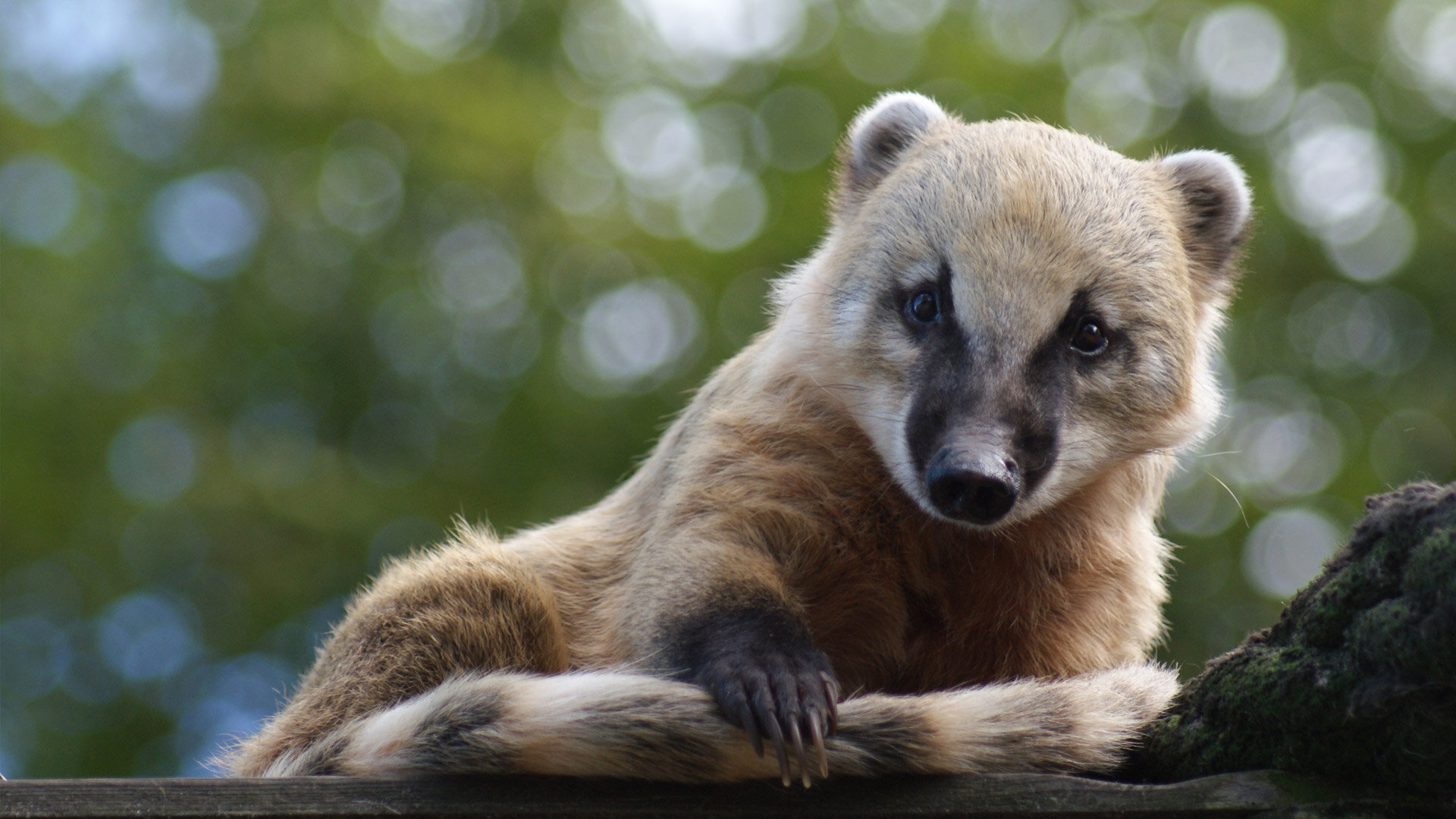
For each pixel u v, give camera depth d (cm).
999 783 429
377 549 1532
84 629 1576
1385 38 1759
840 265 657
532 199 1700
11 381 1631
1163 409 628
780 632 500
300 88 1745
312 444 1633
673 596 539
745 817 437
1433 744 374
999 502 552
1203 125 1700
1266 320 1677
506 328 1666
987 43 1706
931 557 607
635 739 450
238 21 1794
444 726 473
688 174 1733
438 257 1716
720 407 665
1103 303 609
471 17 1869
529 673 540
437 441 1608
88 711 1573
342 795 429
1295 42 1748
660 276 1664
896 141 734
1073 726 466
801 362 644
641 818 436
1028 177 621
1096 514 632
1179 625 1484
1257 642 423
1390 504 379
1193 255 707
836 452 611
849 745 443
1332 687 387
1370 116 1727
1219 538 1505
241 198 1748
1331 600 390
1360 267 1705
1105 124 1630
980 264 600
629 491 732
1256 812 398
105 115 1792
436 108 1719
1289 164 1700
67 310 1669
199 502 1538
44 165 1738
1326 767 401
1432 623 351
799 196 1625
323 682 617
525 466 1573
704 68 1814
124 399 1636
